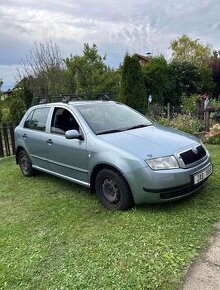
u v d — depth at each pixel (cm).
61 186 606
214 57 2978
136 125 530
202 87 1992
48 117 591
